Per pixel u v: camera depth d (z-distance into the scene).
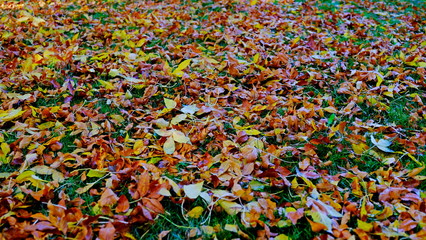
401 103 2.46
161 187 1.58
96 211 1.52
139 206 1.47
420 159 1.90
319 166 1.86
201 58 3.00
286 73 2.75
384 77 2.75
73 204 1.58
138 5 4.54
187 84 2.61
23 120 2.14
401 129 2.15
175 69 2.72
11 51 2.98
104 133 2.09
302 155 1.91
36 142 1.93
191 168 1.81
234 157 1.82
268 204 1.56
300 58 3.01
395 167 1.85
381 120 2.29
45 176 1.76
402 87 2.57
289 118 2.11
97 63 2.87
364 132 2.14
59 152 1.83
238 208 1.55
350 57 3.12
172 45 3.23
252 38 3.49
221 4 4.61
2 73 2.65
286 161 1.87
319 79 2.69
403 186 1.69
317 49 3.26
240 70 2.82
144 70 2.77
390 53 3.21
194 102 2.39
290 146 1.98
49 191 1.61
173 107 2.22
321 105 2.41
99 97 2.48
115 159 1.84
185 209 1.58
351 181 1.76
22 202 1.54
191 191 1.56
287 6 4.60
